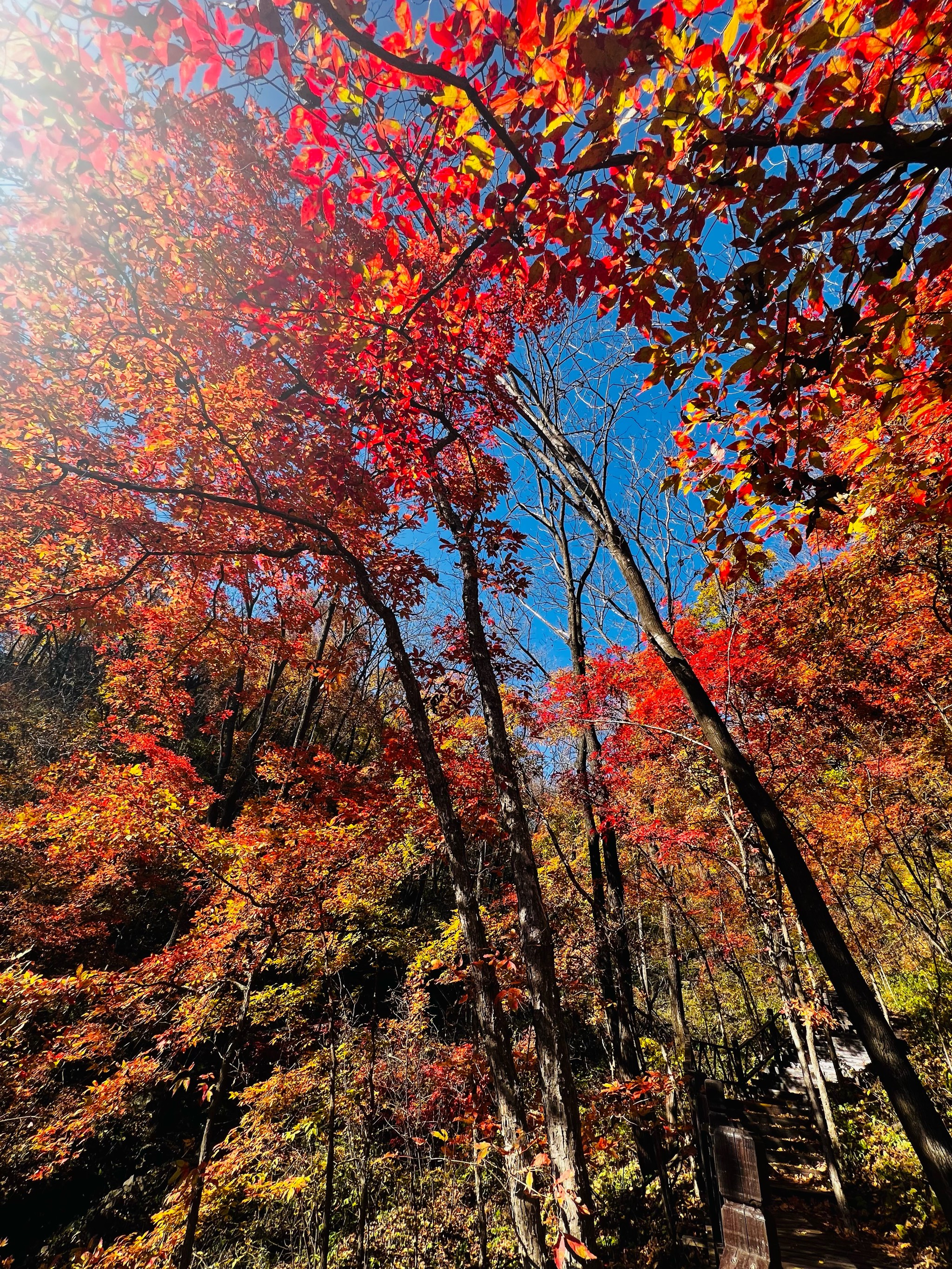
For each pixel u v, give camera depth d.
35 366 7.08
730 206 2.23
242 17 2.03
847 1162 6.98
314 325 5.02
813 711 7.98
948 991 9.02
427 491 8.38
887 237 2.13
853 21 1.66
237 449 7.59
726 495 3.00
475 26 2.03
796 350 2.37
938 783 8.53
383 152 2.86
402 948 10.62
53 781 9.62
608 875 9.05
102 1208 8.77
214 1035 8.36
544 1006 5.57
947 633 7.71
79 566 8.28
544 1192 5.19
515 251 2.40
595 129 1.84
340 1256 7.14
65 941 9.80
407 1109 7.45
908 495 3.51
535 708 9.42
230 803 15.64
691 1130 6.08
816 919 3.66
